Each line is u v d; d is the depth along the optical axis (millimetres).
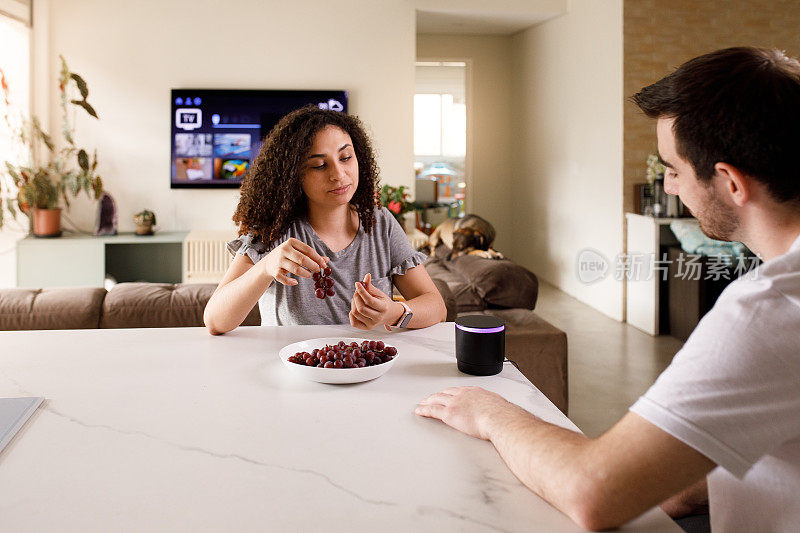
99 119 5570
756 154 690
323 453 862
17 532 666
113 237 5316
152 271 5879
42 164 5484
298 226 1648
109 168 5637
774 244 734
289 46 5738
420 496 750
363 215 1683
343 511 713
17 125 5207
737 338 644
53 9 5465
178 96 5613
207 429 939
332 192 1570
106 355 1302
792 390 629
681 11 5031
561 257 6418
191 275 5324
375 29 5816
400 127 5887
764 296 650
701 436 634
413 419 984
